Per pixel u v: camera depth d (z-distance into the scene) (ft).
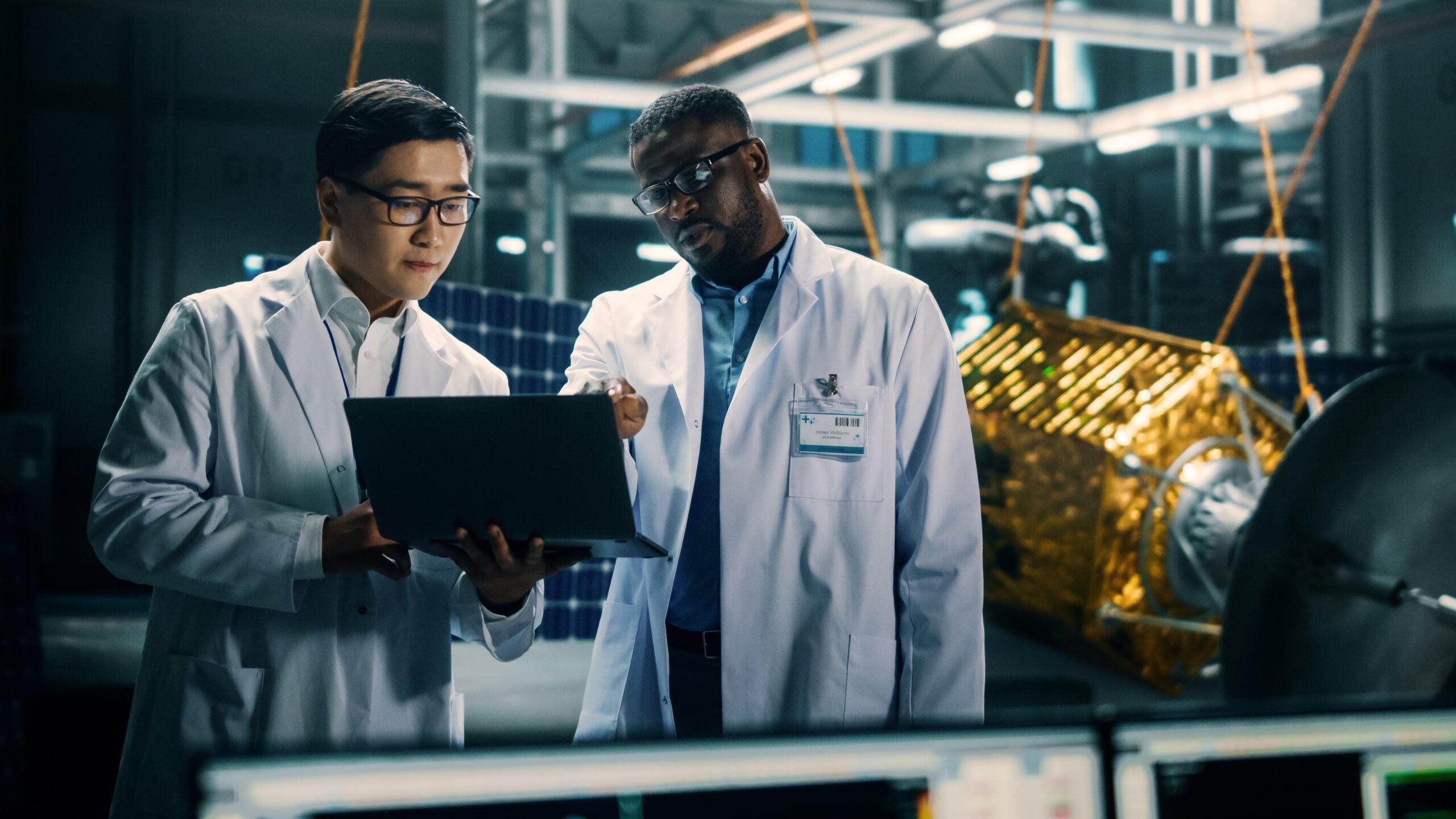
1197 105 28.22
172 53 33.30
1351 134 32.73
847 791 2.70
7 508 14.60
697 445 5.94
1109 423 15.56
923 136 43.37
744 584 5.73
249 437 4.99
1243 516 14.94
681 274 6.41
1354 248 32.68
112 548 4.70
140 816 4.80
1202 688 15.60
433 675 5.18
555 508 4.21
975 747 2.78
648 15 38.65
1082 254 32.63
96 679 17.60
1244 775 2.89
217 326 5.01
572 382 6.22
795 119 28.55
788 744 2.68
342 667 4.97
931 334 6.04
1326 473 7.88
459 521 4.33
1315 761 2.93
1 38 32.12
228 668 4.82
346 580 5.02
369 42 34.96
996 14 23.24
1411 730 3.00
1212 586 15.10
